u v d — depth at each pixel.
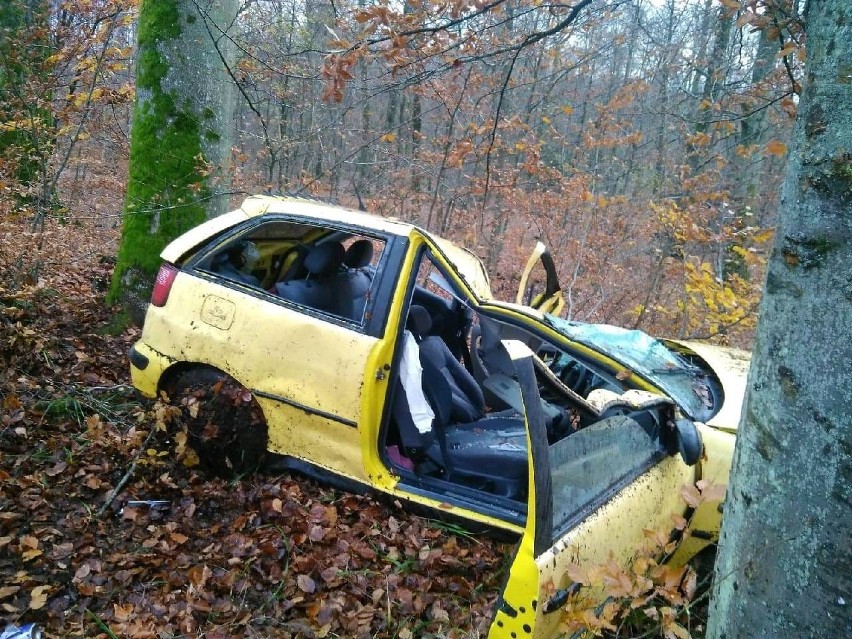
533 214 10.27
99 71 6.50
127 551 2.96
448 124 9.78
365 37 3.55
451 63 3.65
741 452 1.50
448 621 2.85
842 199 1.23
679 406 3.29
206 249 3.74
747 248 8.38
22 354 4.23
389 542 3.24
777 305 1.37
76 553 2.87
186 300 3.63
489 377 3.49
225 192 5.38
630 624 2.78
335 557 3.10
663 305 8.87
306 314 3.40
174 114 5.11
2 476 3.16
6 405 3.63
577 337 3.42
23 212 6.40
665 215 8.41
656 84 10.10
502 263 10.57
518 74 9.88
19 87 6.37
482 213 9.97
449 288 3.48
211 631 2.59
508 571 2.09
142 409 3.92
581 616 2.13
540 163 9.59
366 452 3.29
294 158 10.38
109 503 3.17
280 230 4.07
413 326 3.80
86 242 7.07
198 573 2.86
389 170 10.70
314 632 2.69
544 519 2.11
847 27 1.23
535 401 2.22
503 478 3.23
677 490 2.90
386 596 2.95
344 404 3.25
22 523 2.98
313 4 8.62
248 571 2.94
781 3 3.09
